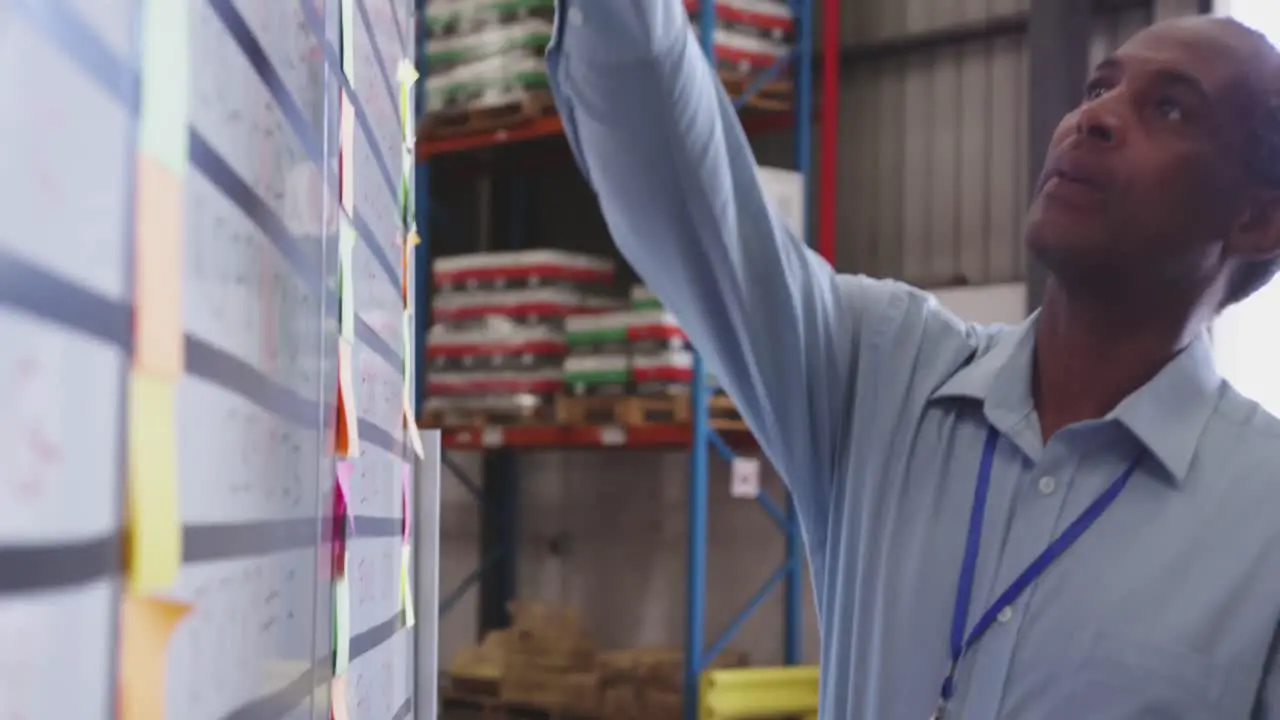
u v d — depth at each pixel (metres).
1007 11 3.93
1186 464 1.18
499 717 4.26
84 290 0.33
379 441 0.88
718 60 3.69
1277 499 1.16
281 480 0.56
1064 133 1.24
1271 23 3.09
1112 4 3.62
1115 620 1.14
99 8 0.34
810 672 3.65
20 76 0.30
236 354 0.49
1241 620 1.12
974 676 1.19
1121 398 1.24
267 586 0.54
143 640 0.37
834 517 1.39
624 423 3.64
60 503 0.32
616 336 3.70
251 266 0.51
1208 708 1.11
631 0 1.06
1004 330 1.43
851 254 4.25
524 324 3.94
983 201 4.00
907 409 1.34
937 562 1.24
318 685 0.62
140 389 0.37
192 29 0.43
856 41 4.23
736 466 3.71
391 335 0.95
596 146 1.19
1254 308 3.01
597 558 4.71
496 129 3.99
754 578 4.30
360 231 0.79
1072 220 1.19
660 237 1.25
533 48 3.85
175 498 0.40
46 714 0.31
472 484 4.91
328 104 0.65
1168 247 1.18
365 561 0.82
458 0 3.99
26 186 0.30
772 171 3.73
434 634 1.17
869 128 4.22
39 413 0.31
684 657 3.80
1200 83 1.18
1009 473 1.25
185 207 0.42
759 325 1.30
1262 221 1.22
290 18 0.57
